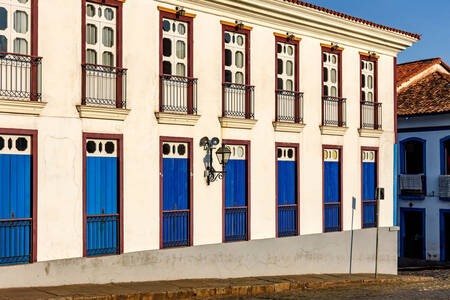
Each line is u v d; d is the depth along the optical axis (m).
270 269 15.98
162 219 13.71
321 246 17.38
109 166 12.91
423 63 29.17
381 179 19.47
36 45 11.70
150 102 13.53
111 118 12.78
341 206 18.06
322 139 17.55
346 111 18.30
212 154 14.76
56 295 10.82
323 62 17.70
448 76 27.58
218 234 14.84
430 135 24.55
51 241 11.88
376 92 19.33
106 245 12.76
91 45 12.66
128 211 13.10
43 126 11.80
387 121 19.73
